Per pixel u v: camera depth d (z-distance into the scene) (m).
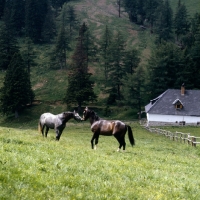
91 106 96.44
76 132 58.34
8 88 85.56
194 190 12.70
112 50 102.62
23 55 111.50
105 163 15.92
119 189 11.25
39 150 16.45
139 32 157.75
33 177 10.80
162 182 13.61
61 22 154.62
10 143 17.69
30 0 144.00
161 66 96.56
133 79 88.44
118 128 23.17
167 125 79.81
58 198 9.45
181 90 85.69
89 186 11.06
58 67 120.50
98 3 196.62
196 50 111.50
